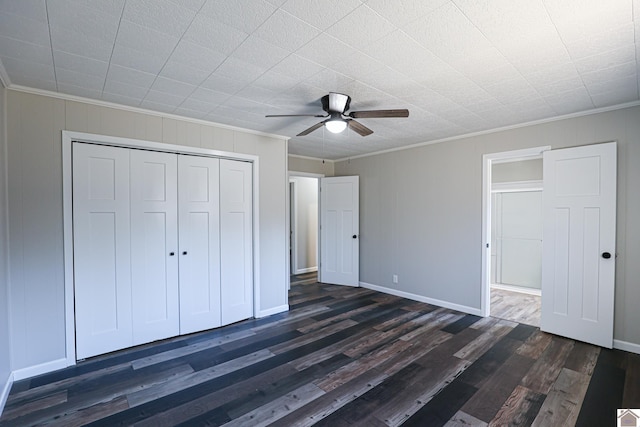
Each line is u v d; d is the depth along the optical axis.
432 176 4.46
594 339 3.07
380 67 2.20
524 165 5.34
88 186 2.81
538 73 2.30
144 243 3.12
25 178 2.51
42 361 2.57
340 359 2.79
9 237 2.44
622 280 2.97
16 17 1.60
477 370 2.59
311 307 4.38
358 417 1.99
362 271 5.55
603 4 1.54
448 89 2.59
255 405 2.12
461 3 1.53
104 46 1.91
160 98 2.78
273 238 4.09
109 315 2.93
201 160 3.50
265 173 3.99
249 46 1.93
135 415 2.02
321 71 2.26
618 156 2.99
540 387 2.33
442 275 4.36
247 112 3.16
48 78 2.35
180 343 3.17
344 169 5.85
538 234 5.38
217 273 3.62
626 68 2.22
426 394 2.25
